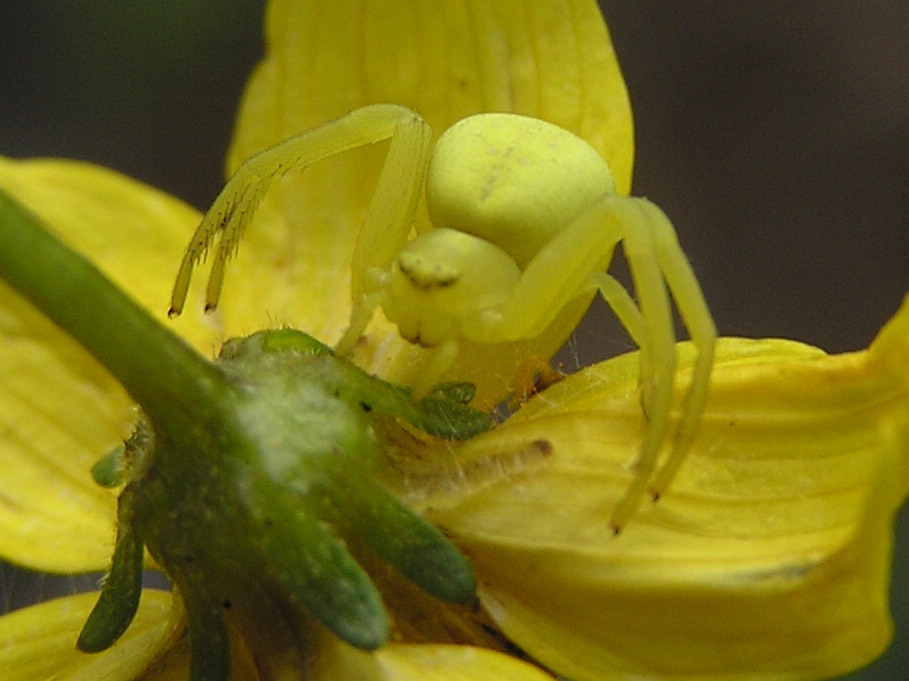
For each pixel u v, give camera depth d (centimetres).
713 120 15
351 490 6
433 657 6
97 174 7
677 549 6
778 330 14
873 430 6
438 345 6
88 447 7
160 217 7
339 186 7
